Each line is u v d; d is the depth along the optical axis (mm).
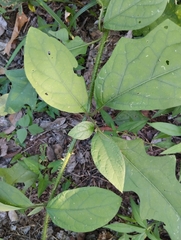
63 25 350
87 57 388
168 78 210
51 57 198
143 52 209
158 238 305
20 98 319
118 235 361
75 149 384
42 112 400
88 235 372
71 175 381
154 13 239
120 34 376
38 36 194
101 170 205
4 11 395
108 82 218
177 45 205
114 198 215
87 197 217
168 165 242
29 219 385
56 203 223
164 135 315
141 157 242
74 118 392
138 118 334
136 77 214
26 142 398
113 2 246
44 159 381
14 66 409
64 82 206
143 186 244
